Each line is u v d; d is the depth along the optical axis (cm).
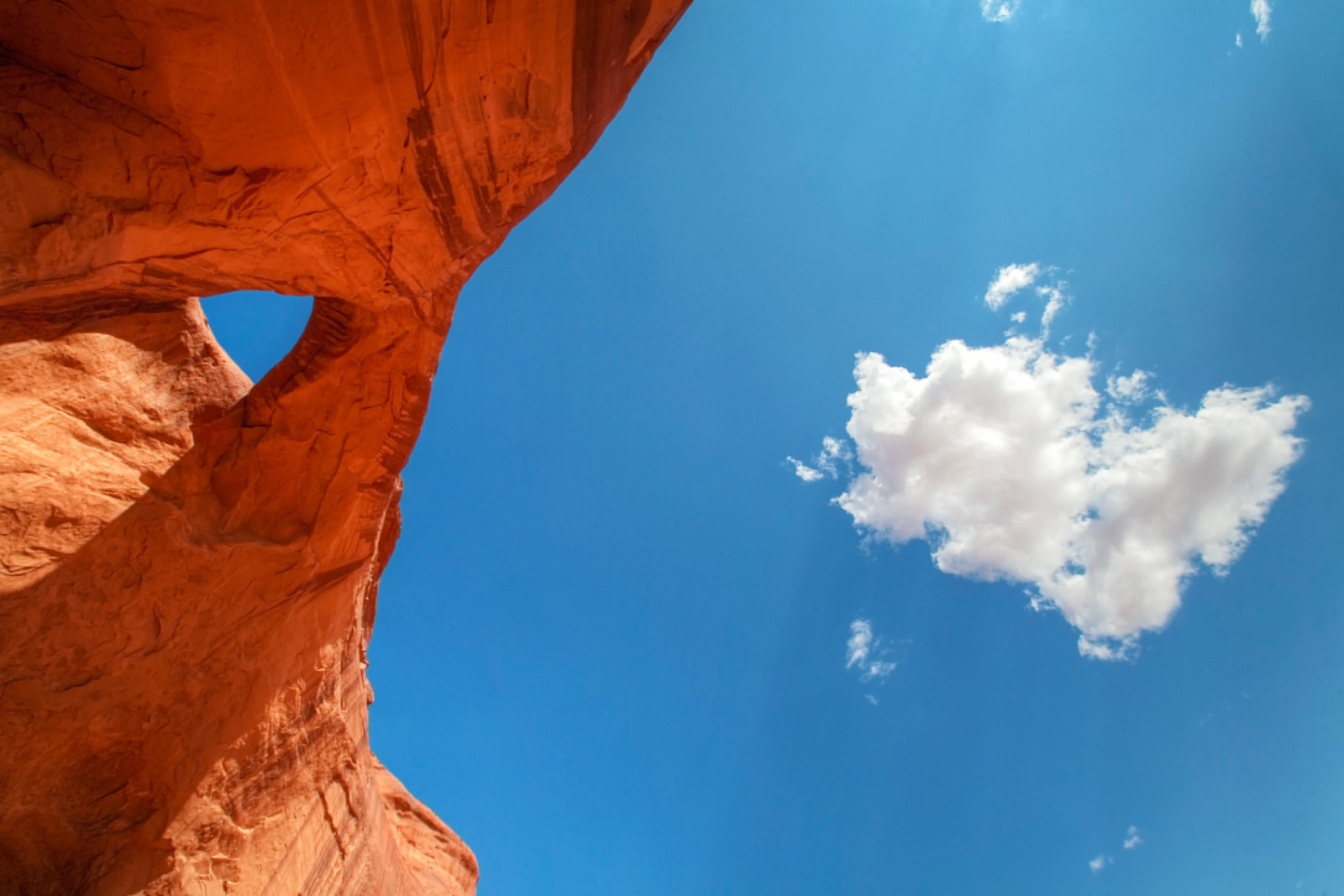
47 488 576
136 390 678
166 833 704
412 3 433
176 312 733
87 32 399
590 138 677
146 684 671
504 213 707
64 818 633
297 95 457
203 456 736
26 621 567
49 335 597
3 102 402
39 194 426
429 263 715
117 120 439
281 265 636
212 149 478
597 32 535
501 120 565
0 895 614
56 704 599
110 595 623
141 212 485
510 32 486
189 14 393
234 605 752
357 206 585
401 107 504
